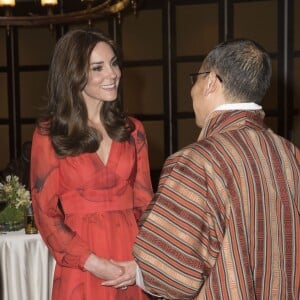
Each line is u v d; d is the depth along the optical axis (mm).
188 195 1266
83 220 1900
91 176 1891
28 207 3148
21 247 3057
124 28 6766
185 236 1254
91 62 1856
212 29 6520
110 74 1872
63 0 6711
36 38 7035
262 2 6336
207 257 1259
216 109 1386
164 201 1289
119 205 1943
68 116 1880
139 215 2039
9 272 3055
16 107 7148
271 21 6324
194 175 1273
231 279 1239
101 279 1898
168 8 6617
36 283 3090
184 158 1309
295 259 1300
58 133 1882
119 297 1918
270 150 1330
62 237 1863
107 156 1948
